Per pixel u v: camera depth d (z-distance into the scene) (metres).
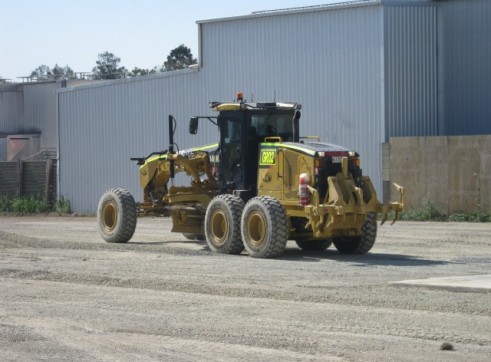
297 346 10.09
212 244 19.25
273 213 17.88
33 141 53.56
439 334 10.53
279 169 18.56
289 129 19.77
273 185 18.70
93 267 16.95
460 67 31.42
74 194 40.03
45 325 11.51
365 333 10.67
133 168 38.00
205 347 10.13
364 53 30.69
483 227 25.83
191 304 12.82
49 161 40.84
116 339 10.63
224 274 15.72
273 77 33.12
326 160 17.89
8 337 10.84
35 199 41.03
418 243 21.41
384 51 30.20
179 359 9.66
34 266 17.22
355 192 17.86
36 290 14.38
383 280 14.80
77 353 10.02
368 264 17.05
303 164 18.05
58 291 14.25
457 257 18.41
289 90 32.66
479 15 31.09
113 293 13.97
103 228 22.11
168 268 16.62
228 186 19.78
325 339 10.39
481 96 31.16
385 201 30.16
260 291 13.74
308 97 32.12
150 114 37.25
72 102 39.91
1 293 14.12
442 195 28.98
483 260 17.80
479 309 11.95
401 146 29.77
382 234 23.80
